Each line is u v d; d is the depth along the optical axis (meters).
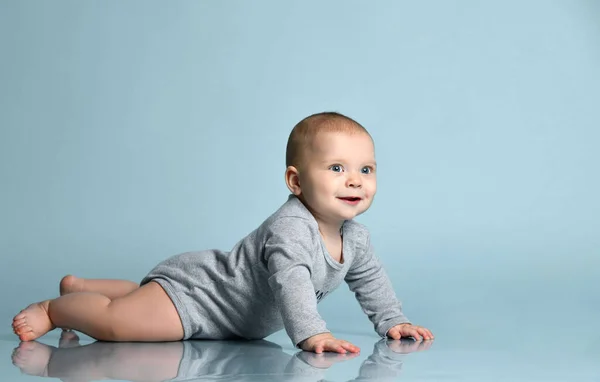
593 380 2.38
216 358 2.67
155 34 6.00
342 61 6.04
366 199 3.04
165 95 5.98
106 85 5.95
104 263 5.03
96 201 5.81
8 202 5.70
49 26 5.93
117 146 5.89
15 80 5.88
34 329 3.06
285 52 6.07
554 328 3.50
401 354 2.80
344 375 2.40
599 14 5.85
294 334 2.80
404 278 4.86
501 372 2.49
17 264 4.91
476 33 5.95
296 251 2.90
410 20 5.99
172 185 5.89
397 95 5.98
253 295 3.01
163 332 3.02
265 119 6.01
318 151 3.00
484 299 4.33
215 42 6.03
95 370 2.45
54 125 5.88
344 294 4.61
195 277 3.07
